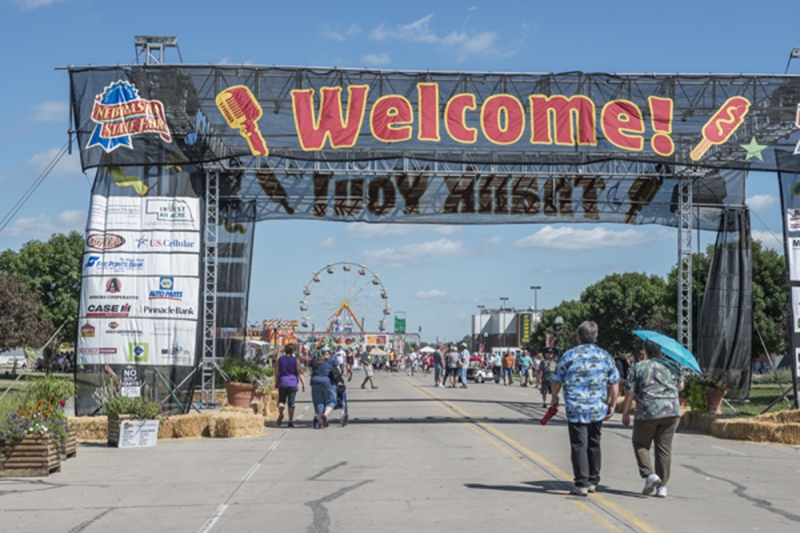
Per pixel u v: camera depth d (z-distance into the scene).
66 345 68.19
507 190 23.12
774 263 48.19
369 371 35.59
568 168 22.89
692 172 22.28
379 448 13.57
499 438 15.04
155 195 18.08
